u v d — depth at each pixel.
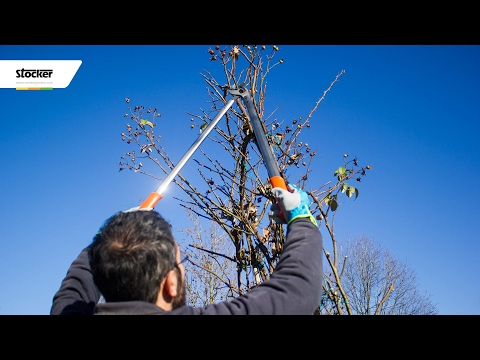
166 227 1.38
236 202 3.07
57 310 1.57
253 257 2.88
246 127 2.99
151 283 1.26
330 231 2.31
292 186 1.66
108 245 1.30
